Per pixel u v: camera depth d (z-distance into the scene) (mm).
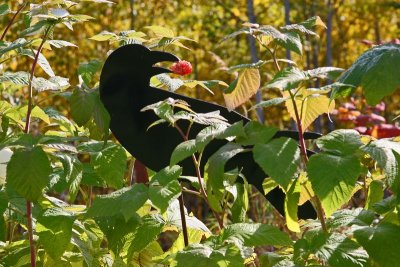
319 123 16047
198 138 4297
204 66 18641
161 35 6137
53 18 4977
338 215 4383
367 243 4039
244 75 4805
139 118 5289
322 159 4094
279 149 4109
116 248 4938
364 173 4996
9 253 5422
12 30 16125
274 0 19453
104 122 5301
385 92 4000
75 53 16984
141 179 6055
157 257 5234
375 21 20344
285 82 4113
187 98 5250
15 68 15203
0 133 5598
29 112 5191
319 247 4109
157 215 5016
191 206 13344
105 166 5188
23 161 4562
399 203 4156
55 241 4809
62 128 6172
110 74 5273
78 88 5406
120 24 17969
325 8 17672
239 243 4184
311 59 19594
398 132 12078
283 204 5035
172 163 4242
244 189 4969
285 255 4578
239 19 19516
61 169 5723
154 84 6035
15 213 5219
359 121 13430
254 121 4402
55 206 5203
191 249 4176
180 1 19031
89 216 4402
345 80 4109
